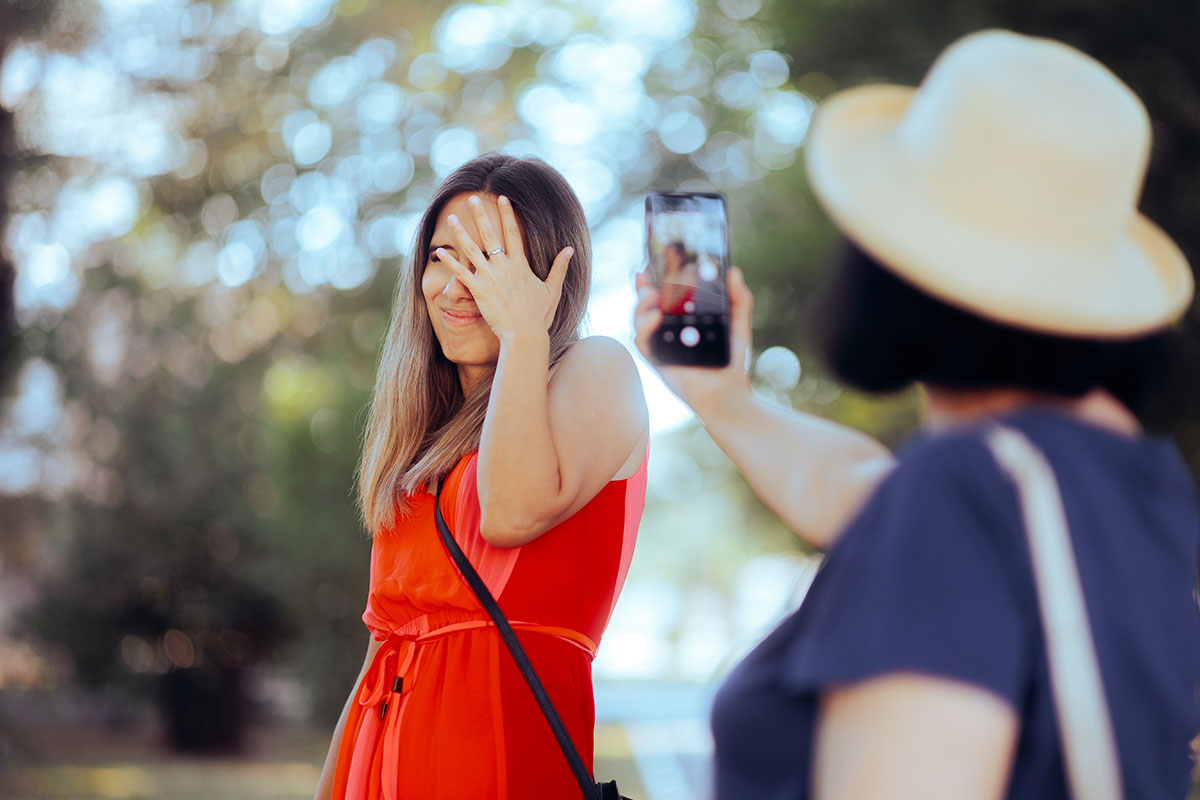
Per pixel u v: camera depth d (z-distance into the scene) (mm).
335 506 19406
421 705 2779
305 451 19531
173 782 17266
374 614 3021
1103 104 1536
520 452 2641
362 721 2957
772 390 14188
